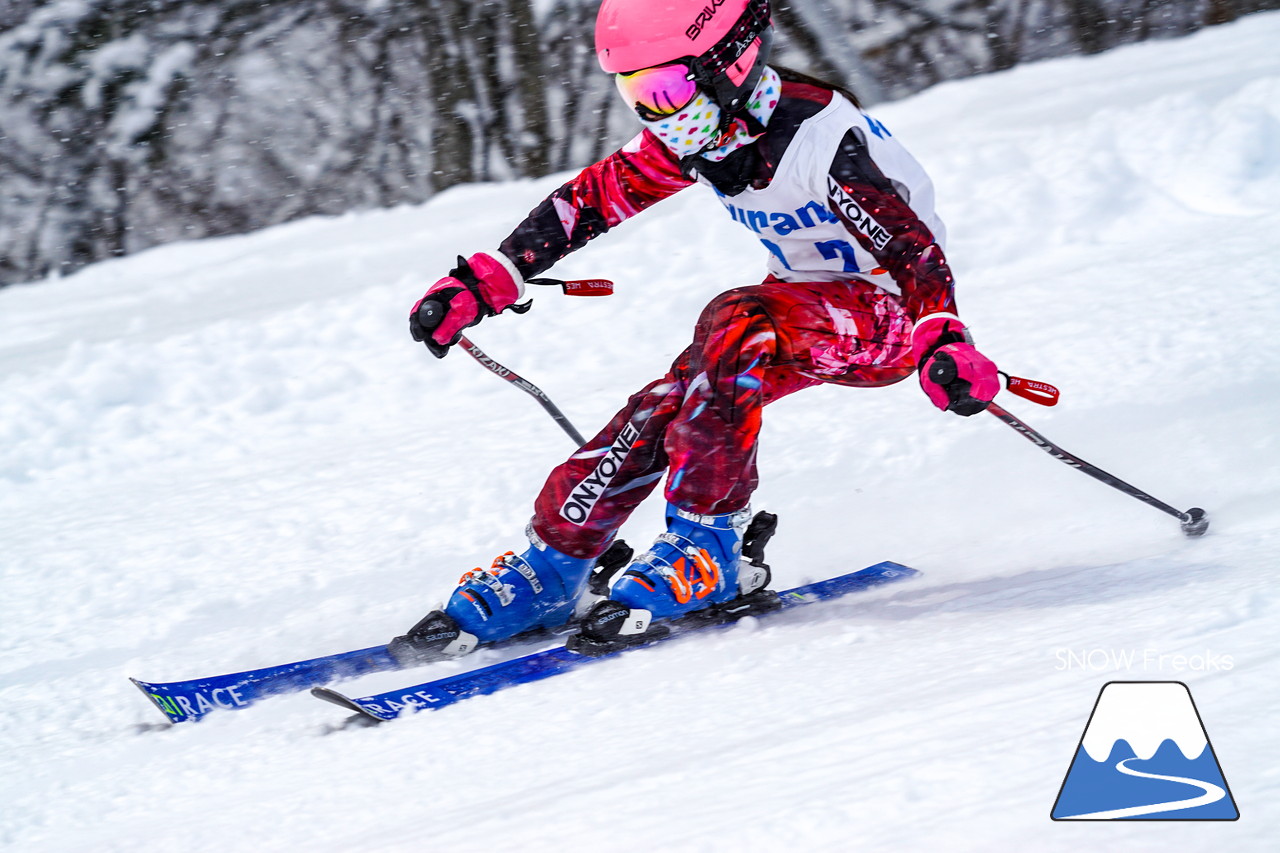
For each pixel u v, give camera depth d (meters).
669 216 20.47
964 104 26.58
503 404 15.05
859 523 9.64
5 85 34.91
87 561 10.82
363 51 36.47
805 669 5.64
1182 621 4.68
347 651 8.05
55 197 36.00
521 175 37.47
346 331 18.03
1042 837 2.77
